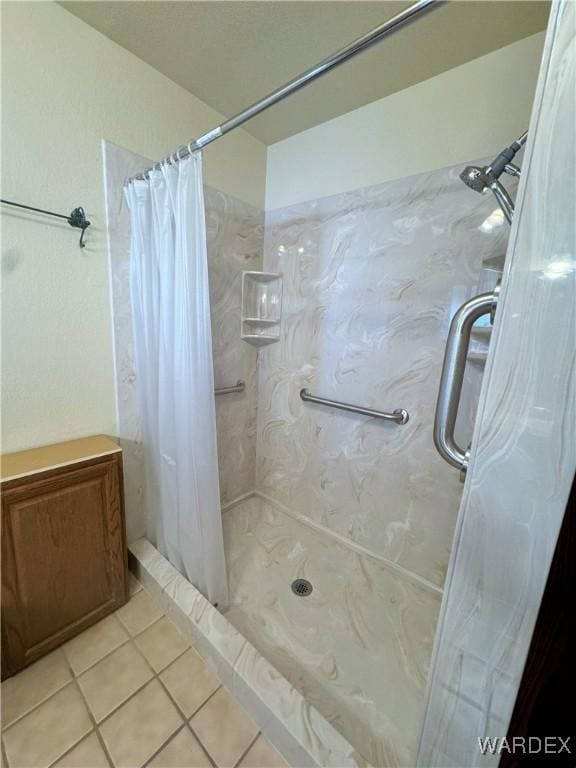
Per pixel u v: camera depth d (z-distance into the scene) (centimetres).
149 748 83
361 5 95
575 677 42
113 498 114
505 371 48
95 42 105
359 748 88
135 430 139
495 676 54
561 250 42
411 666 111
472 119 112
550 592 43
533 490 47
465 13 94
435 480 137
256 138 169
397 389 142
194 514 121
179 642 110
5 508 90
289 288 177
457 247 120
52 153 101
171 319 114
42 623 101
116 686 96
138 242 119
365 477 159
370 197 140
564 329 42
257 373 201
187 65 120
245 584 143
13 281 100
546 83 41
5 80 90
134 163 121
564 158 40
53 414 115
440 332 128
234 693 95
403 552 150
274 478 204
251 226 177
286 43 109
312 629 123
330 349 163
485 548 53
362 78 121
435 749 66
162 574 126
